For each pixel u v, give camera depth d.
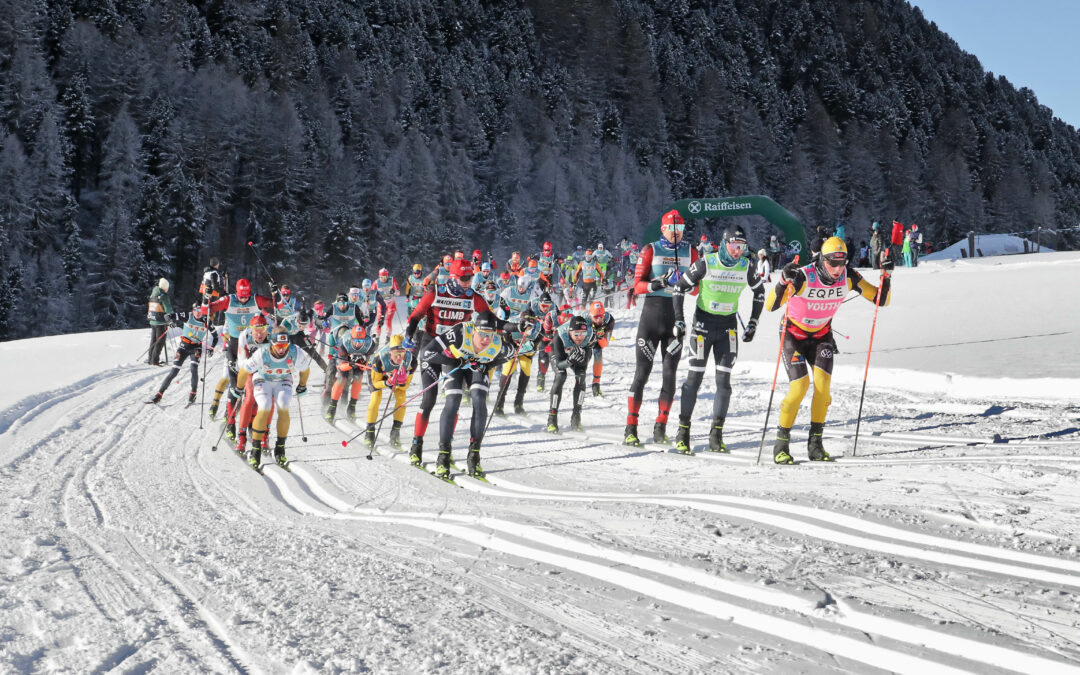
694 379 7.93
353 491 6.89
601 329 9.94
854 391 11.30
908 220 138.75
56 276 68.88
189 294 77.06
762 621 3.22
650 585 3.72
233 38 118.69
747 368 14.17
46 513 6.13
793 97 176.75
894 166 144.12
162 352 19.70
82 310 69.81
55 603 3.88
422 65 136.62
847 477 5.68
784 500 4.96
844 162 143.50
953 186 137.75
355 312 11.45
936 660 2.79
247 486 7.21
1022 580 3.39
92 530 5.61
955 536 4.03
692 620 3.30
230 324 11.05
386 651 3.10
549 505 5.65
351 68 121.81
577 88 144.75
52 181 76.94
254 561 4.57
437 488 6.83
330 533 5.28
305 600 3.76
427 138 109.62
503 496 6.29
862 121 173.38
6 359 18.16
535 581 3.91
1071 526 4.03
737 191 135.62
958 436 7.59
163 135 89.50
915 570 3.60
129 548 5.04
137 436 9.95
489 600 3.68
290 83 112.19
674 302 7.91
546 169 106.62
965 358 12.04
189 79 101.19
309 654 3.09
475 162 117.19
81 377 15.05
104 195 82.00
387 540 4.97
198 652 3.18
